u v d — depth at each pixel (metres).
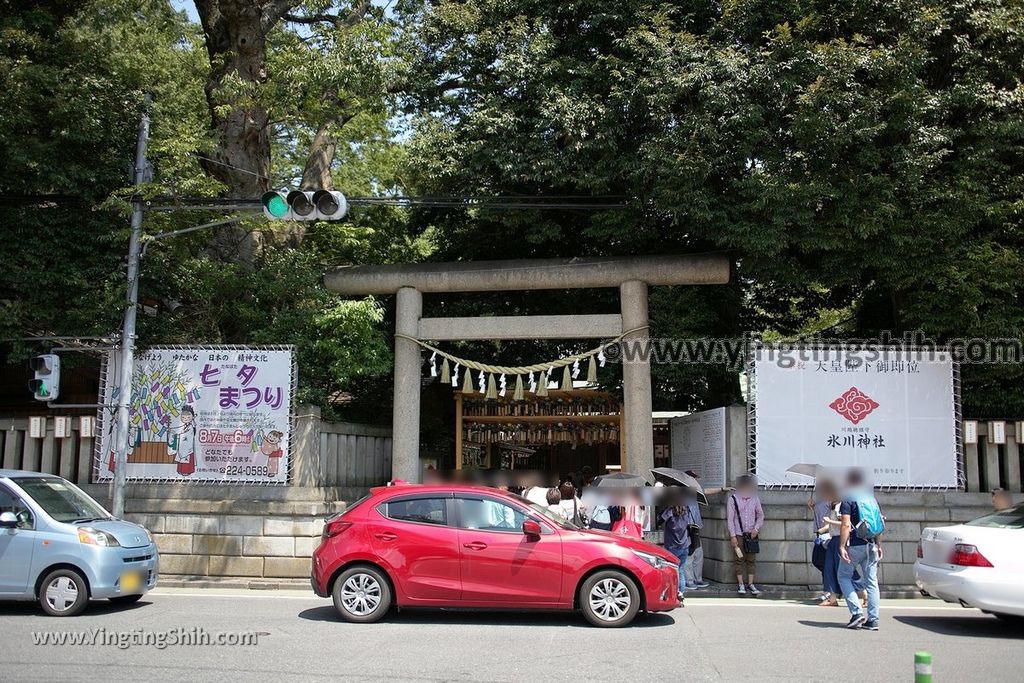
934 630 10.24
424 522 10.38
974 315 14.08
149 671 7.69
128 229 14.86
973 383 14.87
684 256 15.30
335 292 16.62
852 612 10.37
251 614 10.94
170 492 14.87
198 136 16.92
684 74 14.44
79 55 15.91
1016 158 14.91
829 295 19.58
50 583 10.51
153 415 15.17
